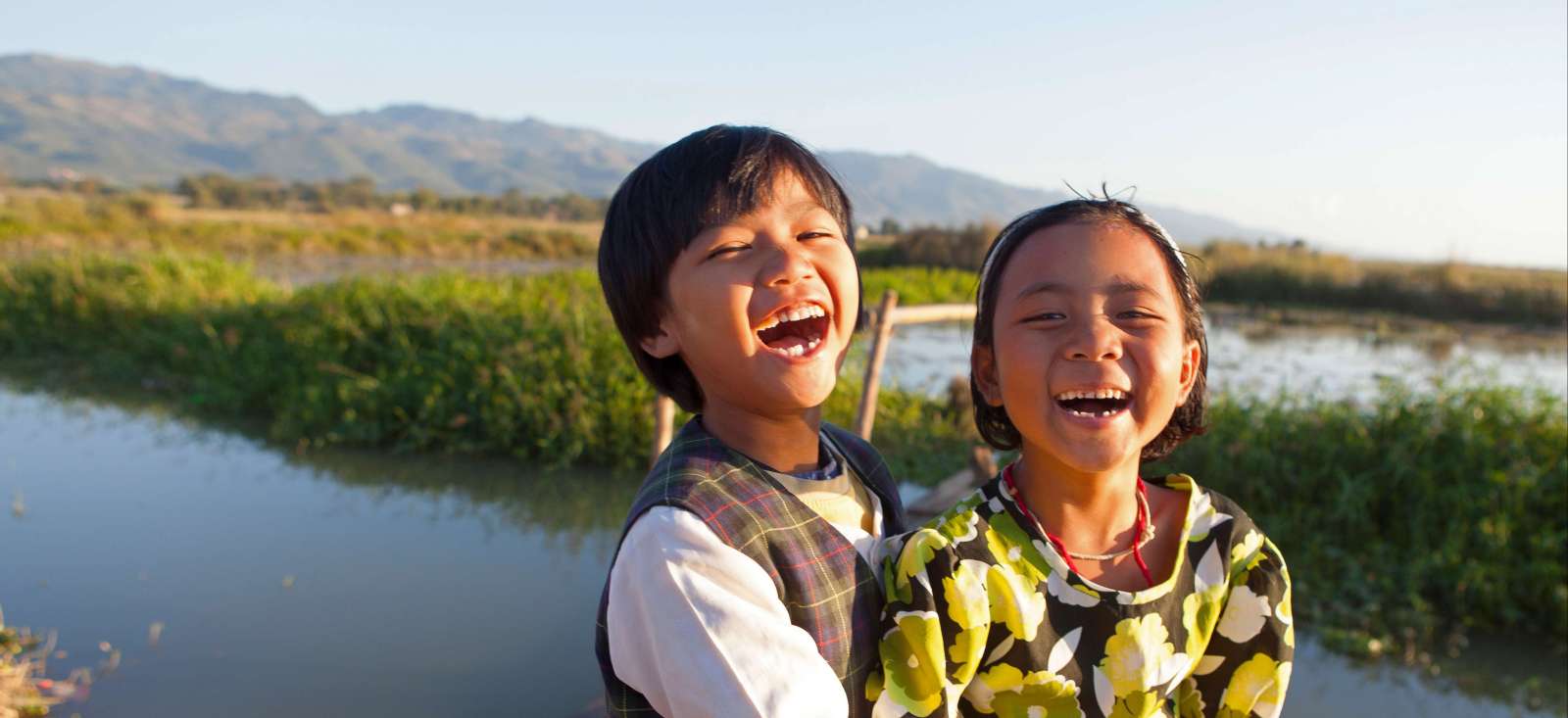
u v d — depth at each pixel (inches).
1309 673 159.8
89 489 238.5
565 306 331.6
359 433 283.4
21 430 301.3
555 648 158.9
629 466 264.1
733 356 42.2
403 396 291.3
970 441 283.9
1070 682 43.8
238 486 244.2
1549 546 180.4
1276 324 698.2
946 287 669.9
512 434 273.1
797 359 42.3
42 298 459.5
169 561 191.6
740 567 39.4
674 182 43.4
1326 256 954.1
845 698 39.9
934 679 42.6
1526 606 179.5
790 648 38.1
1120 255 42.8
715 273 41.6
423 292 362.9
